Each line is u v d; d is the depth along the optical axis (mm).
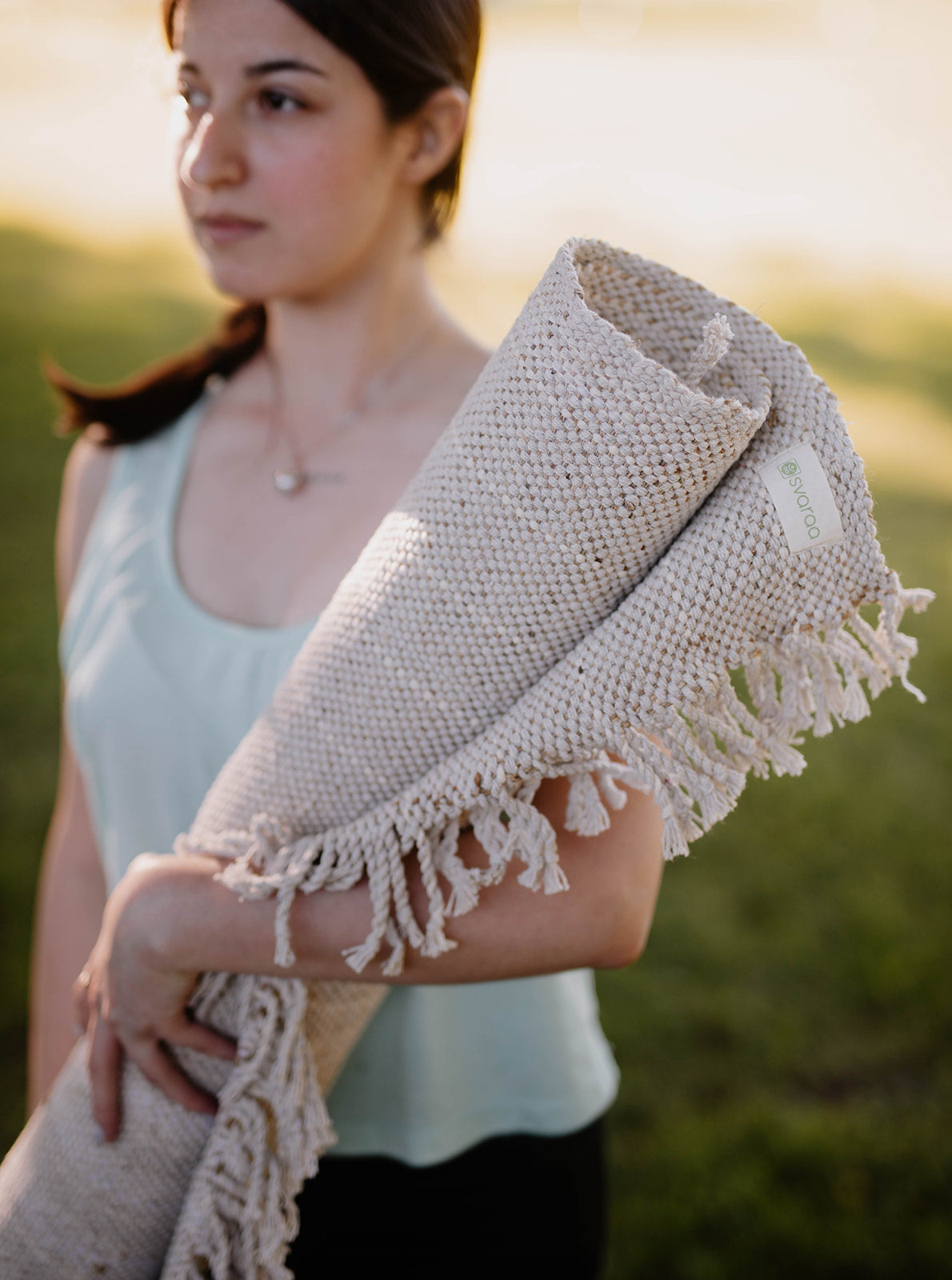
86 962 1202
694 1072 2096
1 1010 2109
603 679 726
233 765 899
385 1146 1089
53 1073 1203
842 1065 2113
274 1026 873
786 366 741
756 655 741
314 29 902
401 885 798
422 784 792
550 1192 1151
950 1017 2199
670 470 692
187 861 874
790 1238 1792
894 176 10508
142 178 8820
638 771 724
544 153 10562
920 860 2615
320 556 1062
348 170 963
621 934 845
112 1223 900
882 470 4566
